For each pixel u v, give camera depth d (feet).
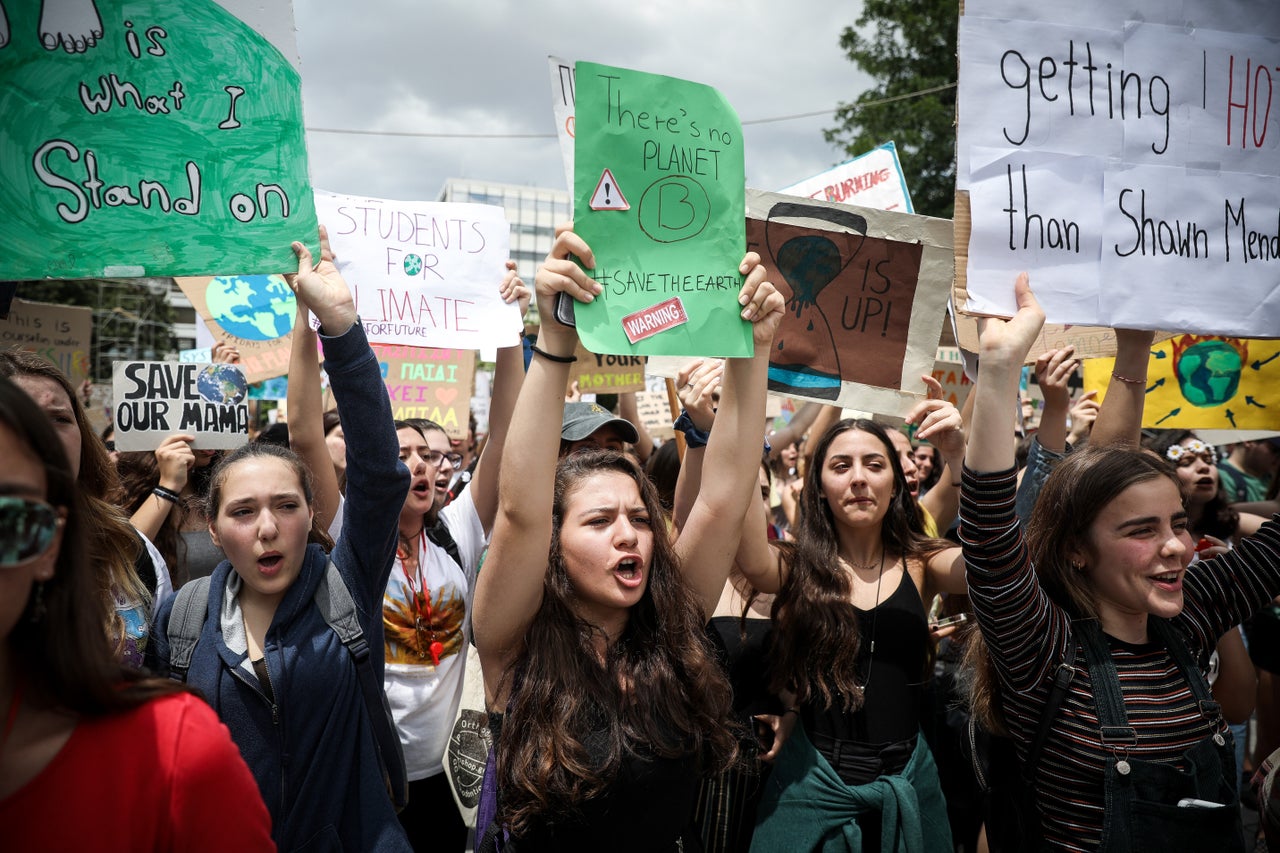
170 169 6.72
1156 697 6.31
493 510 10.11
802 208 9.00
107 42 6.61
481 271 10.40
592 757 5.97
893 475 9.39
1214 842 5.90
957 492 11.27
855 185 13.84
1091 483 6.62
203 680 6.46
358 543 7.02
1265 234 7.84
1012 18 7.34
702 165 6.50
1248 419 11.22
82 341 17.65
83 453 6.93
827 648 8.36
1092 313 7.36
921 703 9.12
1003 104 7.29
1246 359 11.25
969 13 7.29
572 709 6.05
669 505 11.34
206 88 6.83
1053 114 7.37
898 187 13.64
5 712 3.56
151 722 3.67
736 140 6.64
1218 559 7.39
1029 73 7.34
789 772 8.36
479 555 10.01
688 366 9.03
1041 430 9.13
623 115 6.25
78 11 6.55
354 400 6.79
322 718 6.54
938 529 11.54
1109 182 7.44
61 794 3.48
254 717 6.45
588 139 6.15
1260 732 12.89
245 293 17.34
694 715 6.50
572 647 6.37
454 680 9.59
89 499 6.79
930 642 9.11
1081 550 6.76
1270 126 7.88
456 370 16.83
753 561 8.62
